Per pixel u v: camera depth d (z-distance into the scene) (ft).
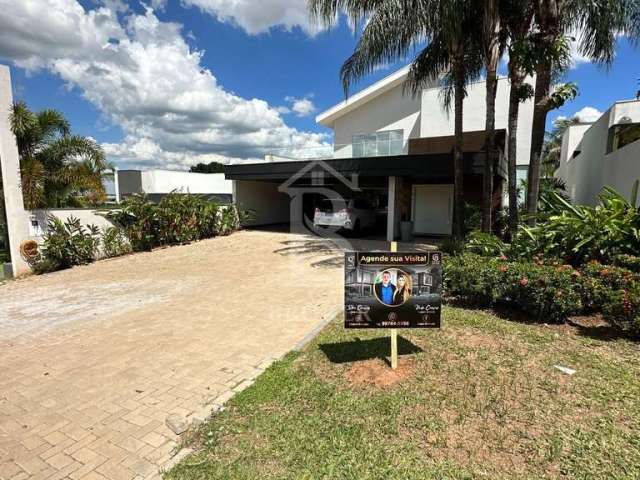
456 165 31.04
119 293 24.22
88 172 38.17
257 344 15.17
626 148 29.40
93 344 15.80
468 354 12.85
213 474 7.98
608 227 18.22
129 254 38.27
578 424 9.00
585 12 25.32
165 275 28.96
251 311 19.48
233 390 11.62
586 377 11.10
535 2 22.82
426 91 52.11
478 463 7.92
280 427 9.41
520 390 10.52
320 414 9.84
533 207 24.21
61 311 20.81
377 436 8.89
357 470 7.86
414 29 28.04
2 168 30.25
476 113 49.24
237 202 55.52
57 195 37.01
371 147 52.44
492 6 25.38
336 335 15.23
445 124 51.06
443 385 10.93
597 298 15.12
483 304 17.90
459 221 31.30
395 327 12.00
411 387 10.90
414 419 9.43
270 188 62.69
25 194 32.07
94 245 35.37
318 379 11.64
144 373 12.97
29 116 31.55
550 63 22.95
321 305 20.21
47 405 11.18
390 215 43.11
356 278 11.87
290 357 13.46
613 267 16.33
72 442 9.44
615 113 33.65
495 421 9.24
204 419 10.07
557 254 19.49
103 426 10.06
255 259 34.22
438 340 14.11
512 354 12.75
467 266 18.37
